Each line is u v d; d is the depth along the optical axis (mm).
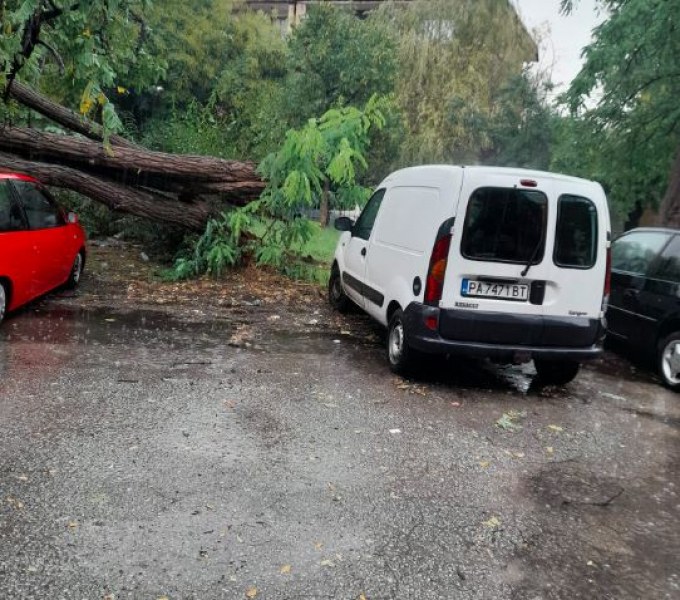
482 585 3086
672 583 3229
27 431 4371
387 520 3605
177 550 3172
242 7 31516
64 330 7027
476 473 4293
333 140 10281
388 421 5086
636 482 4355
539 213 5625
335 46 21047
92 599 2787
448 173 5762
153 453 4188
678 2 12086
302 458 4297
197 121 15586
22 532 3227
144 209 10641
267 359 6531
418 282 5824
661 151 16438
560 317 5738
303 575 3057
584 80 14477
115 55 9391
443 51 24516
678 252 7152
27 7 6266
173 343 6852
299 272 11352
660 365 6957
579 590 3109
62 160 10727
